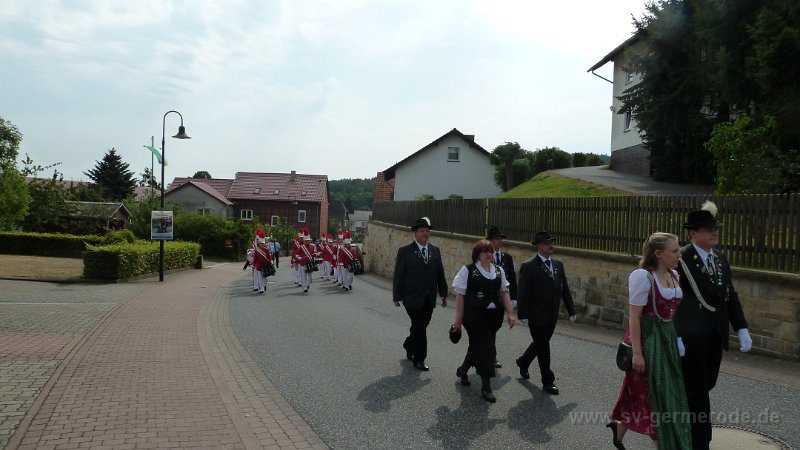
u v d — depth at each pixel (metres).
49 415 5.43
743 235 8.87
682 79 21.39
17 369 7.10
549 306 6.69
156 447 4.72
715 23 17.84
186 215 44.22
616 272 11.11
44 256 31.06
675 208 10.13
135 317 11.87
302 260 19.28
